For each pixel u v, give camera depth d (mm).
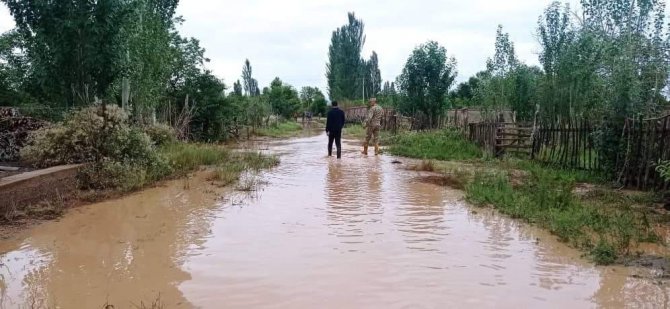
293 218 6965
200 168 12508
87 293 4238
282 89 59875
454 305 3924
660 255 5324
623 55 12234
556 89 17062
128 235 6086
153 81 16500
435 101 25781
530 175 11008
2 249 5539
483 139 16703
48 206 7430
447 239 5895
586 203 7922
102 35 11750
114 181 9258
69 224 6637
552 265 4965
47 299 4113
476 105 26578
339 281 4449
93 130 9766
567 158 12312
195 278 4559
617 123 10453
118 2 12047
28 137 10891
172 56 18891
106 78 12383
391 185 10000
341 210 7520
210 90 23000
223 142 24094
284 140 27094
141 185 9445
